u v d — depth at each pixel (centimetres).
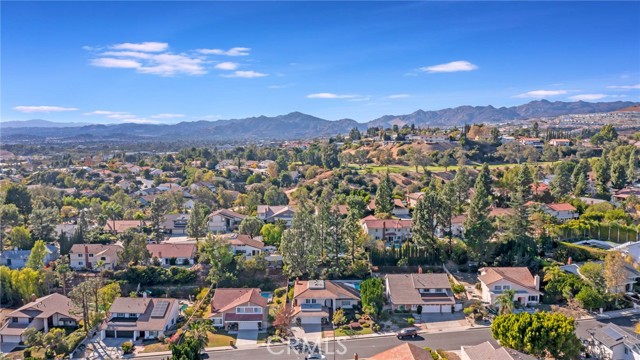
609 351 6562
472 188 15388
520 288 8494
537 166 18000
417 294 8512
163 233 12888
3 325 7981
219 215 13338
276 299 8919
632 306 8325
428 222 10050
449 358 6569
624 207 12544
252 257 10169
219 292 8556
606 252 9662
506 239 10056
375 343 7194
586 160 18225
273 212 13988
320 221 10125
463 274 9750
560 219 12031
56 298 8538
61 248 10875
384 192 12825
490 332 7512
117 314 7894
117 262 10144
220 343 7312
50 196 16362
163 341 7419
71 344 7212
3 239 11431
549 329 6366
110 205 14688
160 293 9369
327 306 8412
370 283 8312
